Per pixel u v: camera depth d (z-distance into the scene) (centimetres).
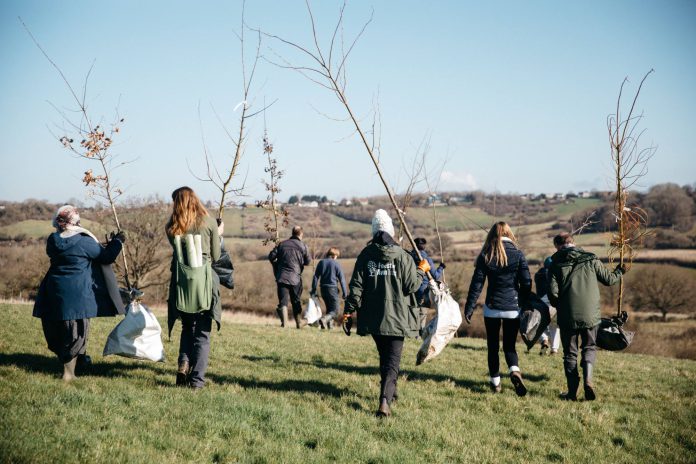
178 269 613
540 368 941
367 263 594
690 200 4638
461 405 671
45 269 3616
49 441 424
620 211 761
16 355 726
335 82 702
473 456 510
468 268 3425
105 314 621
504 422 624
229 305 3706
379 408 587
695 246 4616
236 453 455
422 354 716
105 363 734
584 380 700
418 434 545
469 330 2691
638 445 580
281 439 498
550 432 602
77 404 518
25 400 513
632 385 842
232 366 809
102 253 614
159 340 677
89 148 736
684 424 657
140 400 552
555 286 706
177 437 467
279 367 826
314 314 1489
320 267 1497
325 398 650
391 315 580
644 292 4294
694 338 3055
